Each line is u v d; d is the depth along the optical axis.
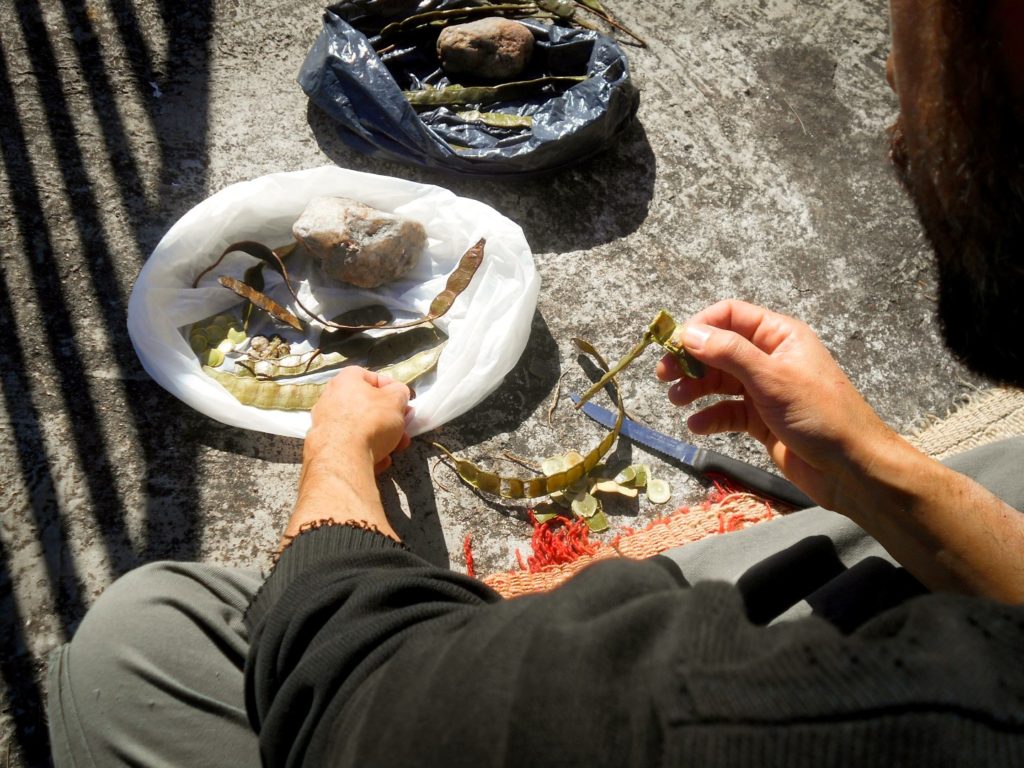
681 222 2.03
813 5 2.36
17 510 1.56
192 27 2.07
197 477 1.63
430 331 1.74
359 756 0.61
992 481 1.29
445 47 2.00
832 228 2.06
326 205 1.72
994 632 0.48
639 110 2.16
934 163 0.58
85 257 1.79
